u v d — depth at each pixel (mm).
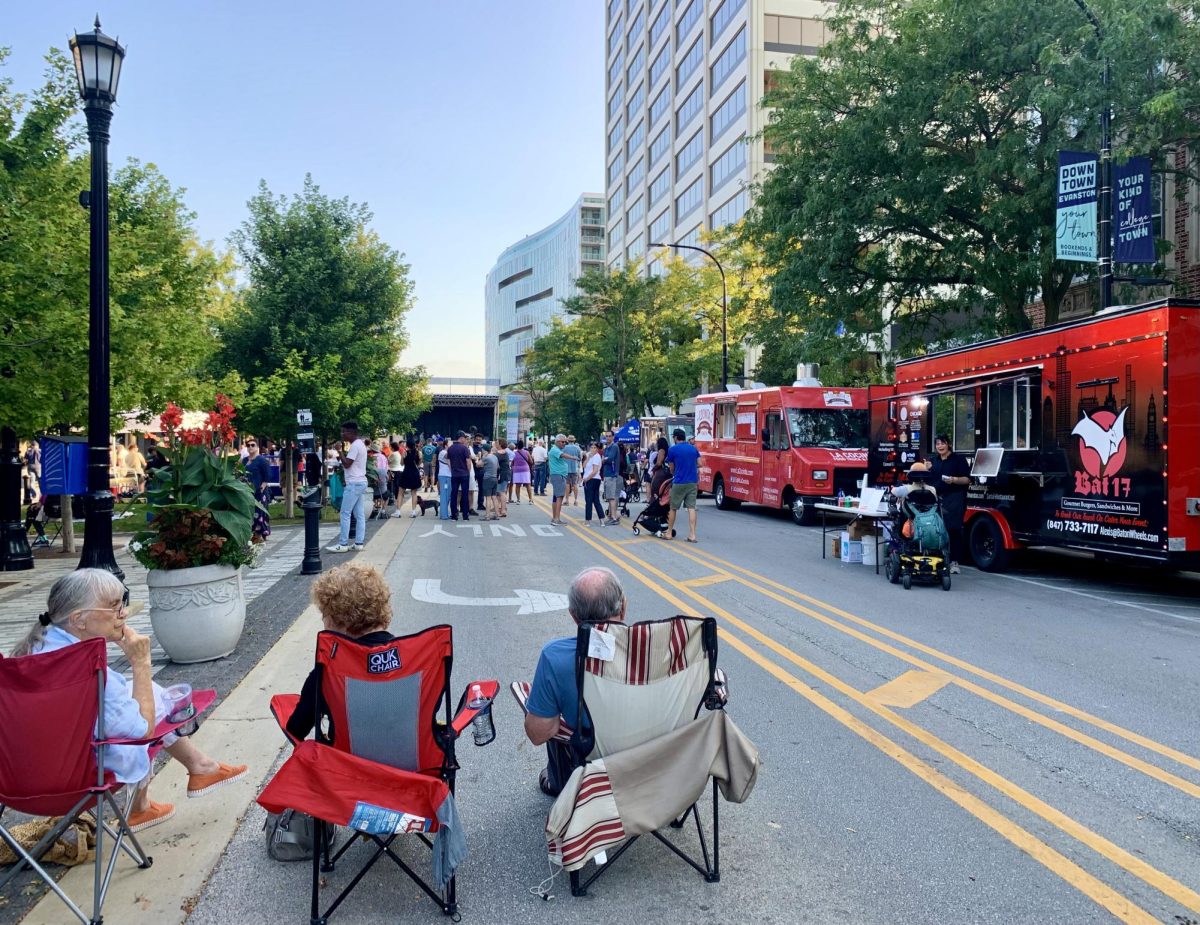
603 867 3584
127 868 3617
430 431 49594
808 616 8875
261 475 20031
